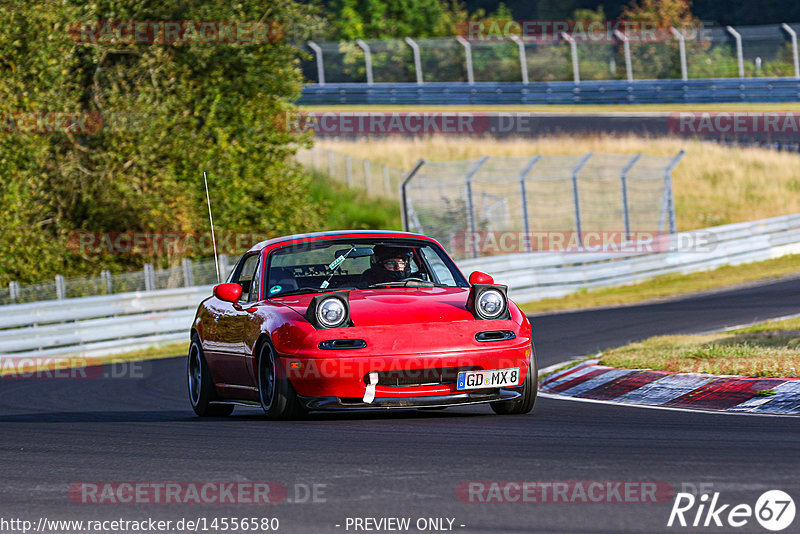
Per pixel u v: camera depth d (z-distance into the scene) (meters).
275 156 104.00
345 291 29.59
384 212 142.12
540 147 154.75
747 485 17.17
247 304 30.77
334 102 191.00
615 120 172.00
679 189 144.38
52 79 89.06
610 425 25.70
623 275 95.50
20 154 87.12
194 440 25.33
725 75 188.88
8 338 66.94
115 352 72.62
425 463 20.23
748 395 29.86
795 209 140.00
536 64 197.50
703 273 99.75
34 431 29.88
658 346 43.34
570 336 58.91
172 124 94.75
